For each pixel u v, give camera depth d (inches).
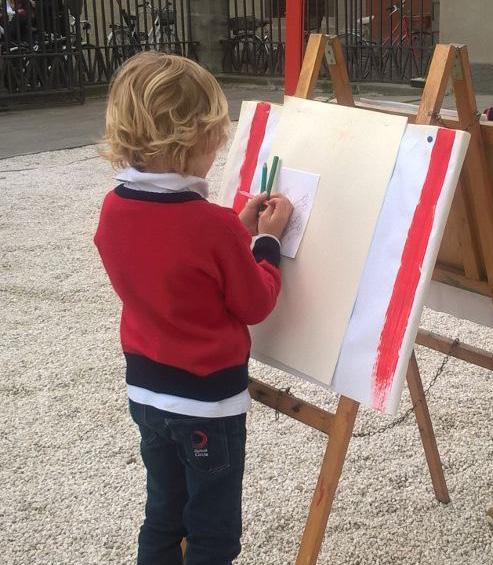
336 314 81.2
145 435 81.9
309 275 83.4
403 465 119.0
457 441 124.4
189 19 518.6
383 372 77.5
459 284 95.4
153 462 82.9
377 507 110.0
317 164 84.5
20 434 130.0
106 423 133.0
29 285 192.4
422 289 75.2
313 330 83.0
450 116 90.4
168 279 73.4
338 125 83.8
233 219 74.2
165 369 75.8
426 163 75.7
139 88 71.6
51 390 143.9
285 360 85.4
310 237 83.6
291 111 89.4
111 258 76.4
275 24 577.0
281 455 122.1
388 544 103.1
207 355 75.1
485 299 96.7
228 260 73.6
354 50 464.8
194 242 72.6
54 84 455.8
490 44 406.3
